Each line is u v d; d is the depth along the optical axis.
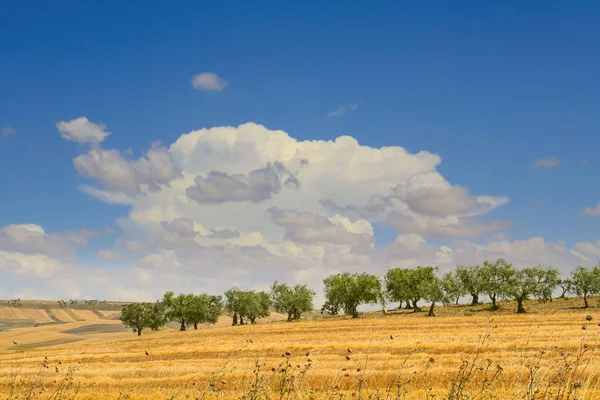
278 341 65.75
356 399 13.88
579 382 12.05
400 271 157.62
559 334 53.34
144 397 28.53
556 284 124.50
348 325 97.19
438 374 28.69
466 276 144.50
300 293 162.62
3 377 36.03
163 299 164.12
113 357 59.16
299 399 13.48
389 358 41.25
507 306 131.00
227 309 164.88
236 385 26.44
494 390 16.14
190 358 54.75
